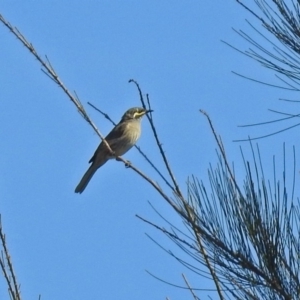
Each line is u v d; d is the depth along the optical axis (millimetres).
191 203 7977
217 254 7883
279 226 7535
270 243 7508
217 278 7883
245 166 7703
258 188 7633
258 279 7703
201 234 7844
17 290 8305
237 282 7793
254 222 7562
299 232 7523
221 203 7770
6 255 8516
